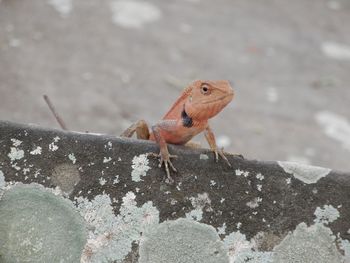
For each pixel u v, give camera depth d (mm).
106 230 4000
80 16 15578
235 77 14727
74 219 3980
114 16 16031
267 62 15617
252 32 16875
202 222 4082
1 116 11383
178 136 5277
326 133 13375
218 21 17094
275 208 4145
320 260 4086
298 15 18344
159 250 4012
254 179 4180
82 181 4027
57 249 3932
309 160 12266
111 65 14078
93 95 12867
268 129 13078
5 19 14672
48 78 12992
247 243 4082
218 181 4160
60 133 4082
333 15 18703
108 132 11883
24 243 3918
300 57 16141
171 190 4105
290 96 14477
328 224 4141
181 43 15578
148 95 13398
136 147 4160
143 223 4035
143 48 15016
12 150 4012
